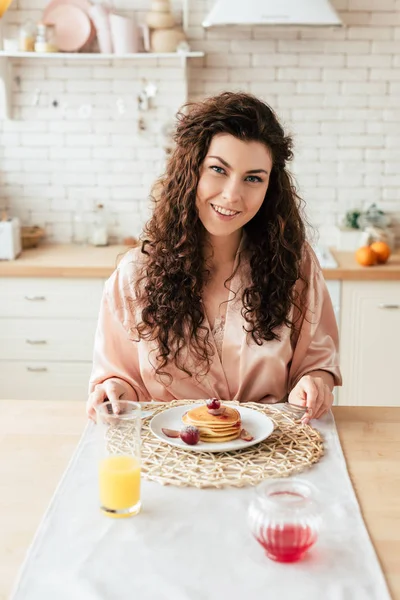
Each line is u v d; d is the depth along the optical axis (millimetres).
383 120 3758
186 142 1748
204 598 1035
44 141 3834
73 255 3627
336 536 1200
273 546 1109
